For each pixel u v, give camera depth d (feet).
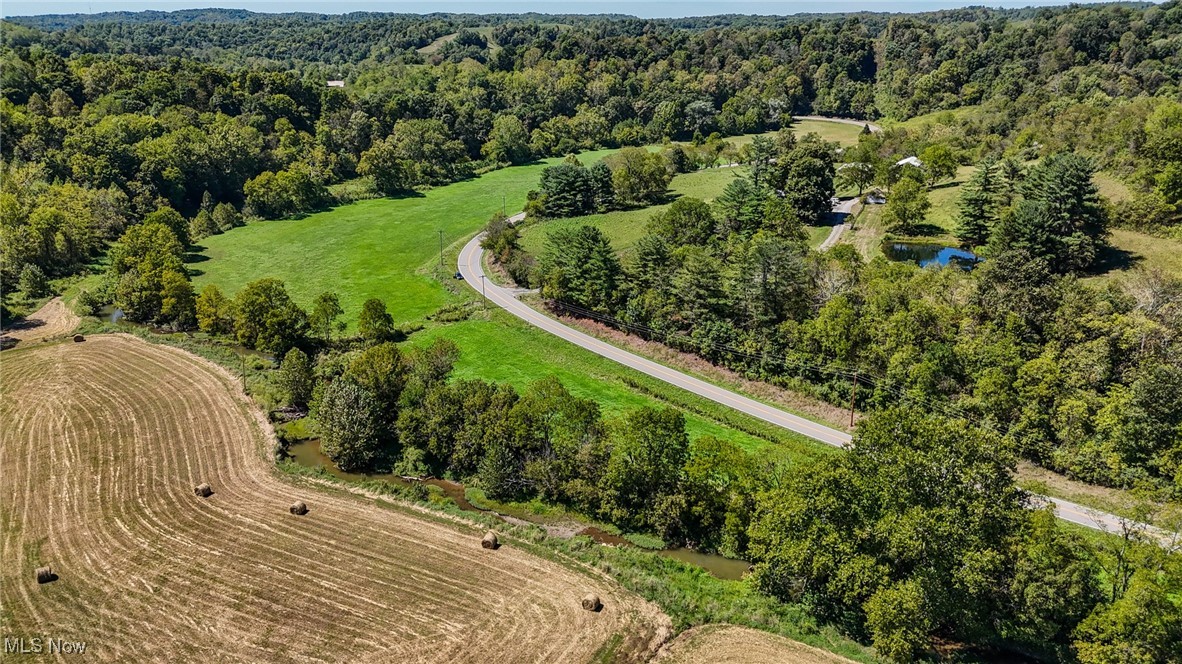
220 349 293.84
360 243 452.76
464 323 328.90
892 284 265.34
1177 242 309.01
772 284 273.95
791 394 258.78
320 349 296.71
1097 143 396.16
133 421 232.73
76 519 183.32
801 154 427.74
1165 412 195.52
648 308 301.22
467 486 207.41
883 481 147.74
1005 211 336.70
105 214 430.61
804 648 147.13
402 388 226.17
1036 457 214.69
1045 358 220.64
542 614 154.40
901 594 136.87
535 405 201.67
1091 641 136.26
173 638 145.18
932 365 229.86
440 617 152.46
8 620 149.59
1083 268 302.04
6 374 264.93
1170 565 130.93
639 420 184.03
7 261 357.00
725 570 175.42
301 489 200.34
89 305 327.06
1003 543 142.61
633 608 157.38
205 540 176.04
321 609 153.69
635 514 189.67
